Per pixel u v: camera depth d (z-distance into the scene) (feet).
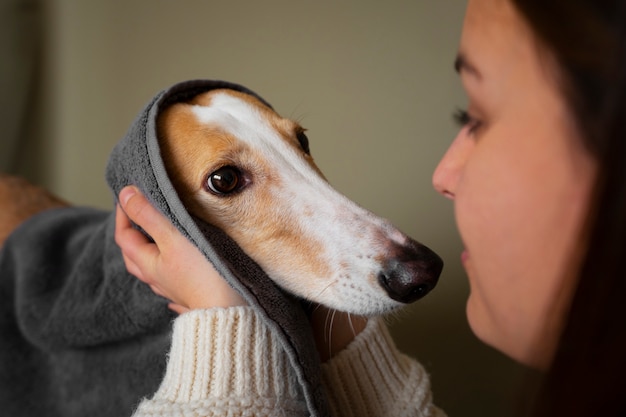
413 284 3.39
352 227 3.64
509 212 2.23
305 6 6.41
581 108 1.71
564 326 1.58
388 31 6.08
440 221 6.09
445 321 6.09
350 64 6.31
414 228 6.23
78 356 4.22
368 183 6.41
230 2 6.79
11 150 8.20
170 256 3.34
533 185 2.12
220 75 7.03
